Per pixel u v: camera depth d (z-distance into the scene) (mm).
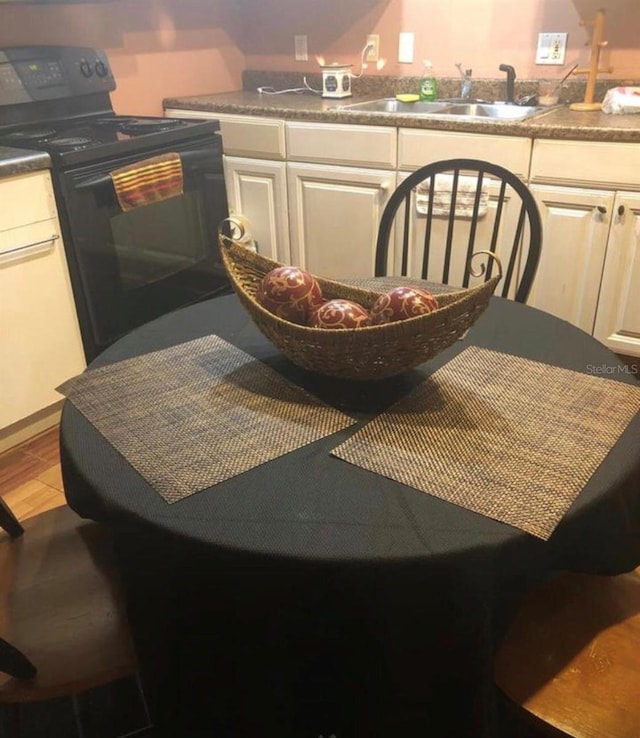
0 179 2047
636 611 1096
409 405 1109
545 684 985
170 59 3186
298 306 1136
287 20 3398
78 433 1062
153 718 1096
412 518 866
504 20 2883
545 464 966
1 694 996
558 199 2393
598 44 2621
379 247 1858
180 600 922
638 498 1015
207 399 1138
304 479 941
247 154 3018
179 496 912
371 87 3275
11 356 2221
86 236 2303
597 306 2488
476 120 2426
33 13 2561
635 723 934
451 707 934
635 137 2184
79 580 1183
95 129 2596
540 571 917
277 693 948
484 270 1867
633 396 1131
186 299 2795
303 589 840
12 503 2092
